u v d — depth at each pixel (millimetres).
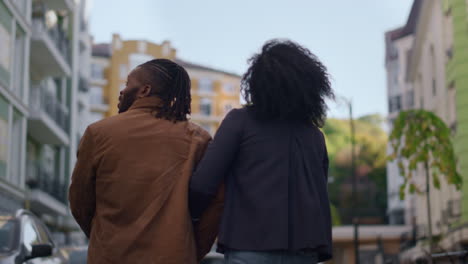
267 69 2924
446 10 26922
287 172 2850
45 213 33781
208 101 83938
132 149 2844
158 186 2797
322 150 3064
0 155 24094
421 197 33281
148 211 2756
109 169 2816
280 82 2910
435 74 30734
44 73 32531
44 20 29281
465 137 24469
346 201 64875
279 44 3002
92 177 2861
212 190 2834
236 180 2885
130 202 2771
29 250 6777
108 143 2836
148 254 2695
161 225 2740
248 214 2791
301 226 2793
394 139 17062
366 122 72688
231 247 2773
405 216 42531
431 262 10492
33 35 28672
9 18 25188
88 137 2863
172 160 2875
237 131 2893
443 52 27828
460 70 25078
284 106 2893
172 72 3121
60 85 36406
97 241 2762
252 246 2740
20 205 27109
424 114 16906
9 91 24812
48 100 32750
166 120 2992
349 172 70062
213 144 2883
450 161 16641
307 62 2982
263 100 2898
